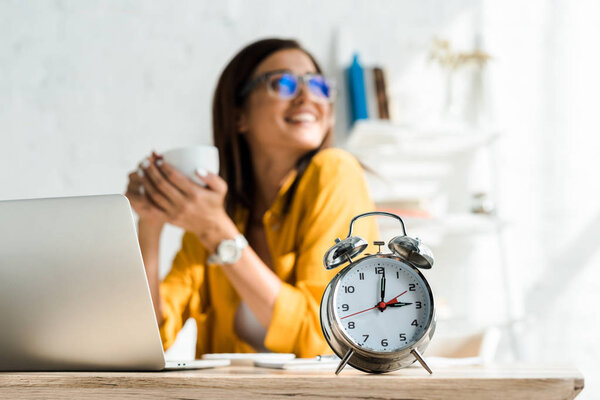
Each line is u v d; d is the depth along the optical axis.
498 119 3.11
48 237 0.84
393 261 0.81
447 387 0.65
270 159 1.78
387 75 3.01
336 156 1.63
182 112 3.11
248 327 1.60
